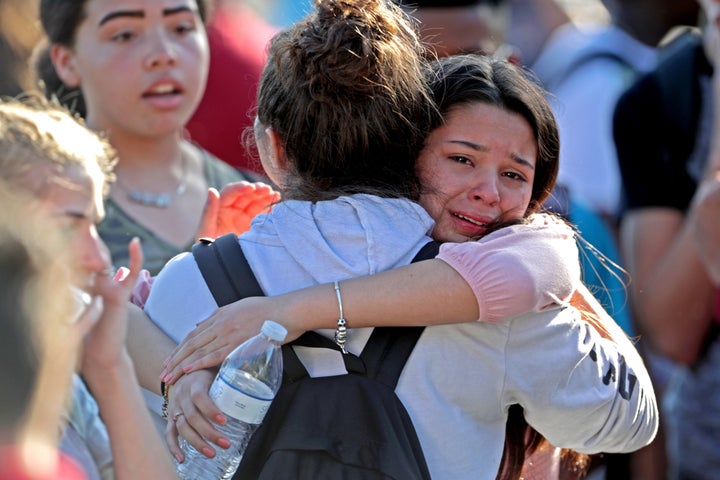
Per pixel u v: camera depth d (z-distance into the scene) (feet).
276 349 25.02
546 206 34.83
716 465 48.62
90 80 42.57
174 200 43.04
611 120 52.21
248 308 25.89
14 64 44.73
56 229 18.52
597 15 71.00
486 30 50.19
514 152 27.55
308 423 25.31
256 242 27.32
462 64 28.02
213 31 50.31
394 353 25.75
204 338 25.89
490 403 26.16
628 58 55.83
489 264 25.50
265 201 33.01
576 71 55.42
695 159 50.37
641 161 50.96
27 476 15.84
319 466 24.97
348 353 25.72
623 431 27.27
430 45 31.96
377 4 26.94
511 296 25.35
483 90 27.50
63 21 42.57
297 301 25.70
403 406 25.53
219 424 25.07
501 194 27.58
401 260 26.32
